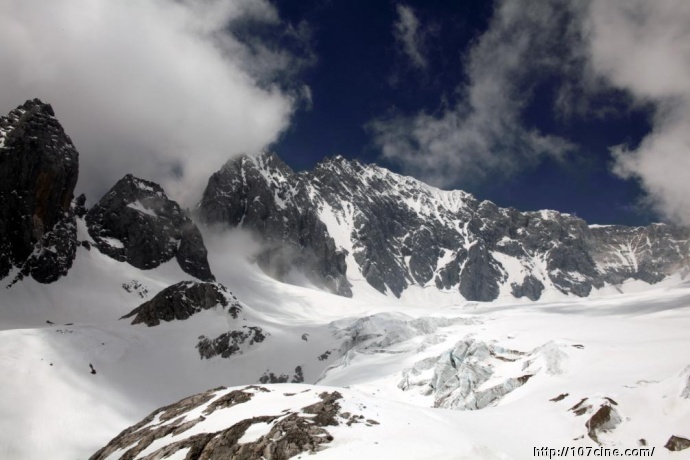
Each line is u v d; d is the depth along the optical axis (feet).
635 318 356.38
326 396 144.15
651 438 117.19
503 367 231.30
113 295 558.15
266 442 116.57
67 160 574.56
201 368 387.34
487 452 105.19
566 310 548.72
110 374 322.34
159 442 140.97
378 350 379.35
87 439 249.55
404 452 103.60
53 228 561.02
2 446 225.35
